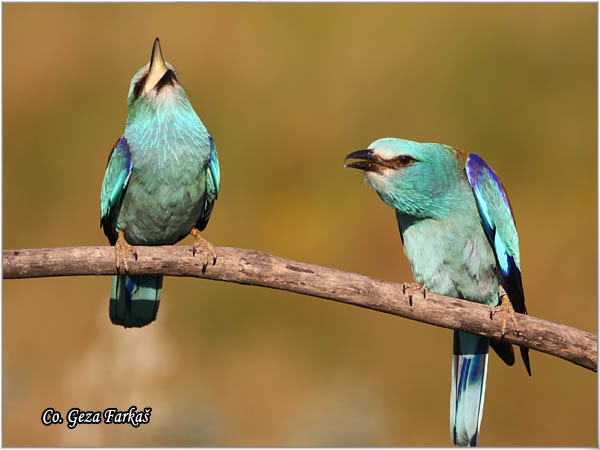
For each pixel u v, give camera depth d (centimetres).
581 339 737
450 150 892
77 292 1332
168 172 873
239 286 1341
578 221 1448
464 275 886
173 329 1290
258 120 1585
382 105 1602
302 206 1502
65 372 1100
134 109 894
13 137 1525
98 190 1505
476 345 880
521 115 1583
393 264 1430
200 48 1633
